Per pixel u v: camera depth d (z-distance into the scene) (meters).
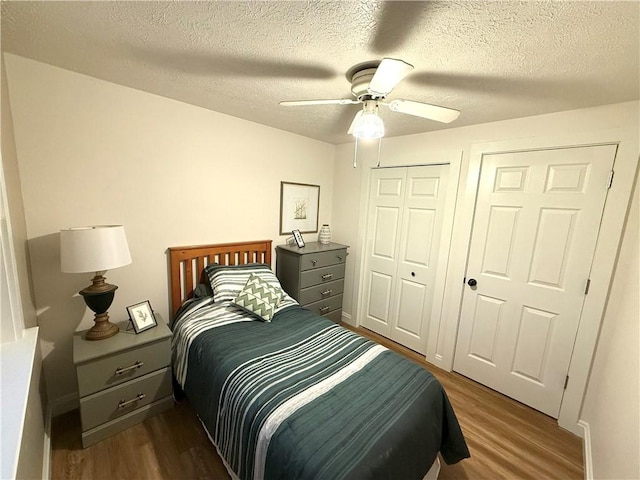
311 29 1.14
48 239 1.69
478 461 1.68
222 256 2.52
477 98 1.75
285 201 2.96
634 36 1.06
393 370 1.55
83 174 1.77
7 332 1.29
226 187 2.47
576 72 1.37
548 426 1.99
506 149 2.14
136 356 1.74
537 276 2.08
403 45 1.21
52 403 1.81
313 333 1.92
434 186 2.63
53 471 1.48
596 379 1.85
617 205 1.73
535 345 2.12
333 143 3.33
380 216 3.08
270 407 1.23
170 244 2.21
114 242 1.62
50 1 1.01
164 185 2.12
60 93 1.63
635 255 1.61
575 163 1.87
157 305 2.20
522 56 1.25
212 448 1.66
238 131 2.47
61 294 1.78
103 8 1.06
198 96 1.98
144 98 1.94
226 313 2.09
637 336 1.35
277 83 1.69
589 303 1.86
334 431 1.12
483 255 2.33
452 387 2.38
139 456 1.59
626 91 1.54
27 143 1.57
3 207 1.19
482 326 2.38
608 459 1.39
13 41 1.31
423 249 2.75
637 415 1.17
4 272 1.24
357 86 1.46
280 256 2.95
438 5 0.96
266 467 1.10
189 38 1.25
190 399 1.75
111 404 1.68
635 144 1.66
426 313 2.78
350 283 3.40
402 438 1.17
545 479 1.58
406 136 2.74
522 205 2.11
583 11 0.94
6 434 0.85
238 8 1.03
